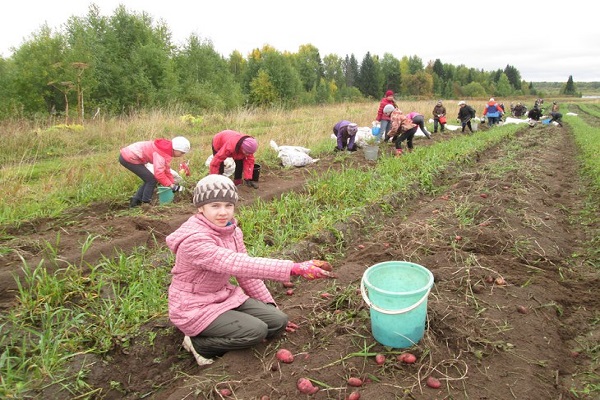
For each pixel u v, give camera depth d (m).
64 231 5.23
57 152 10.91
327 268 2.62
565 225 5.68
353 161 9.48
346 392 2.52
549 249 4.59
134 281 3.87
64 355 2.97
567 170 10.02
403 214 6.16
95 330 3.17
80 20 22.52
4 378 2.72
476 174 7.56
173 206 6.12
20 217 5.62
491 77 108.75
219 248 2.74
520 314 3.29
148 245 4.95
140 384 2.94
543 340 3.03
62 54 18.81
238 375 2.75
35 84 18.59
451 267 3.94
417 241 4.54
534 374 2.69
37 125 12.69
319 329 3.14
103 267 4.21
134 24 23.83
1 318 3.34
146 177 6.21
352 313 3.25
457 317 3.11
